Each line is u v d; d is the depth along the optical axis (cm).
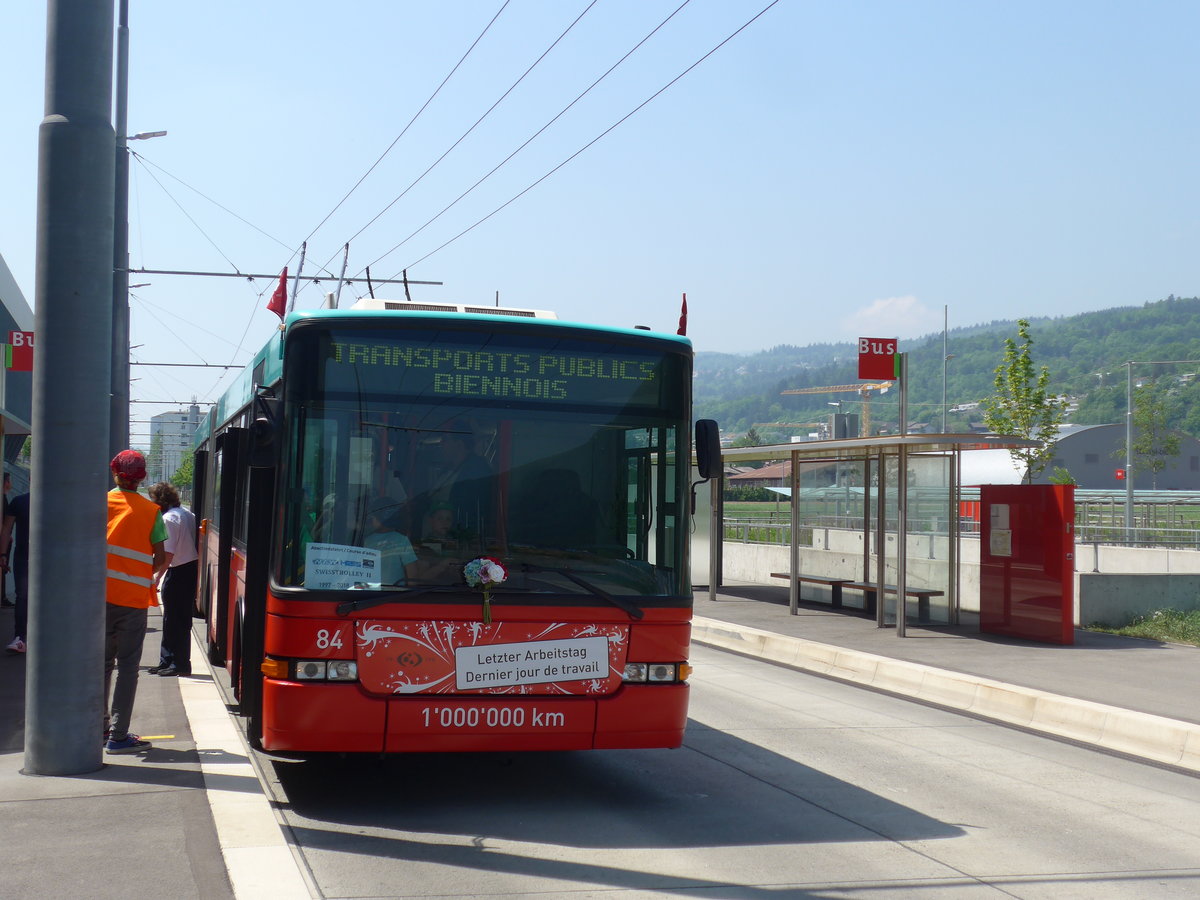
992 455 5694
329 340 692
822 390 17062
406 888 549
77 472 692
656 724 694
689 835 658
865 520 1900
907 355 1828
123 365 2323
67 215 695
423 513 685
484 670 668
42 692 693
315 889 526
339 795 737
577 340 726
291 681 653
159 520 780
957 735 1008
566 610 683
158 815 612
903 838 665
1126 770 882
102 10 709
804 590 2119
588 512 709
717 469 750
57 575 689
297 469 677
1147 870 612
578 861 600
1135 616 1727
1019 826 701
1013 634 1562
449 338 707
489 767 829
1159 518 3344
